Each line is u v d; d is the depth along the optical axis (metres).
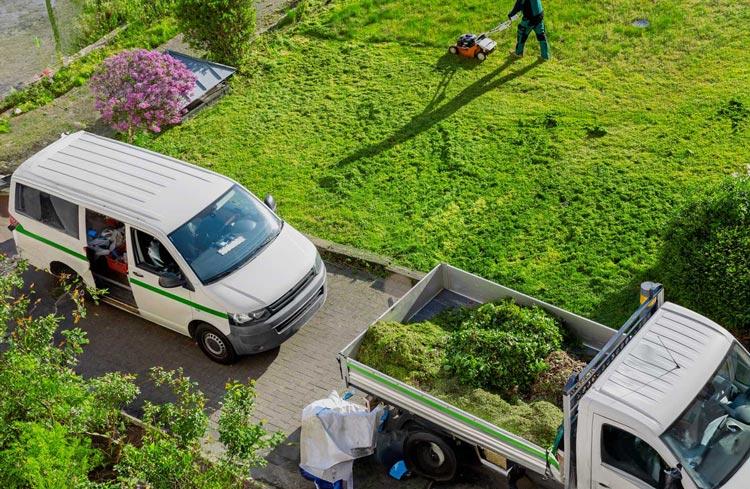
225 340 10.95
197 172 12.05
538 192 13.59
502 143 14.81
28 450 7.80
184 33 17.86
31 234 12.45
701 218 10.60
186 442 8.30
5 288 9.96
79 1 22.58
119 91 15.59
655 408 7.48
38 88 18.31
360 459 9.66
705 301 10.09
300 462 9.41
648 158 13.96
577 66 16.64
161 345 11.78
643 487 7.52
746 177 11.20
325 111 16.36
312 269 11.38
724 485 7.31
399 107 16.19
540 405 8.66
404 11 19.19
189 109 16.73
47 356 9.20
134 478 7.79
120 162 12.32
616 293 11.55
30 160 12.59
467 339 9.39
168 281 11.03
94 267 12.06
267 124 16.17
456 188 13.94
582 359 9.38
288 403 10.62
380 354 9.62
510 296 10.10
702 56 16.33
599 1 18.34
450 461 8.89
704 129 14.42
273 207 12.08
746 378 8.16
